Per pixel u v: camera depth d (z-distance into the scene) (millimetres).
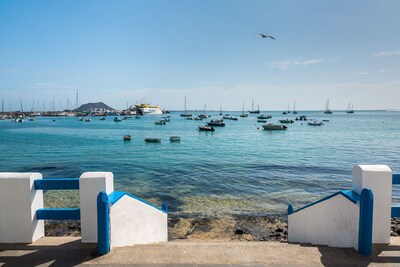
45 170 30297
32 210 4945
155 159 37844
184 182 23906
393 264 4176
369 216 4410
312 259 4348
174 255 4500
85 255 4438
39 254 4484
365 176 4727
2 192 4902
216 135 76750
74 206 15930
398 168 31266
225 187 22062
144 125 119562
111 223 4676
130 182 23969
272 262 4246
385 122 140125
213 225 13742
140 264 4156
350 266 4125
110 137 70375
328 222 5250
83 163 34438
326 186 22547
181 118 185750
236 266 4109
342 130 91688
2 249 4691
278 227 13570
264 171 29203
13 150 46688
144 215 5828
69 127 108438
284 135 76312
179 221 14219
